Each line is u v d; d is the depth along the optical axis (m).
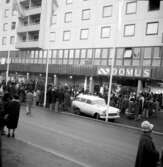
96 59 35.31
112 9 34.03
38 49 44.22
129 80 31.75
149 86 30.08
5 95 10.49
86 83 36.00
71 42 38.88
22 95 24.86
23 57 47.44
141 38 30.75
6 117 9.82
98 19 35.53
